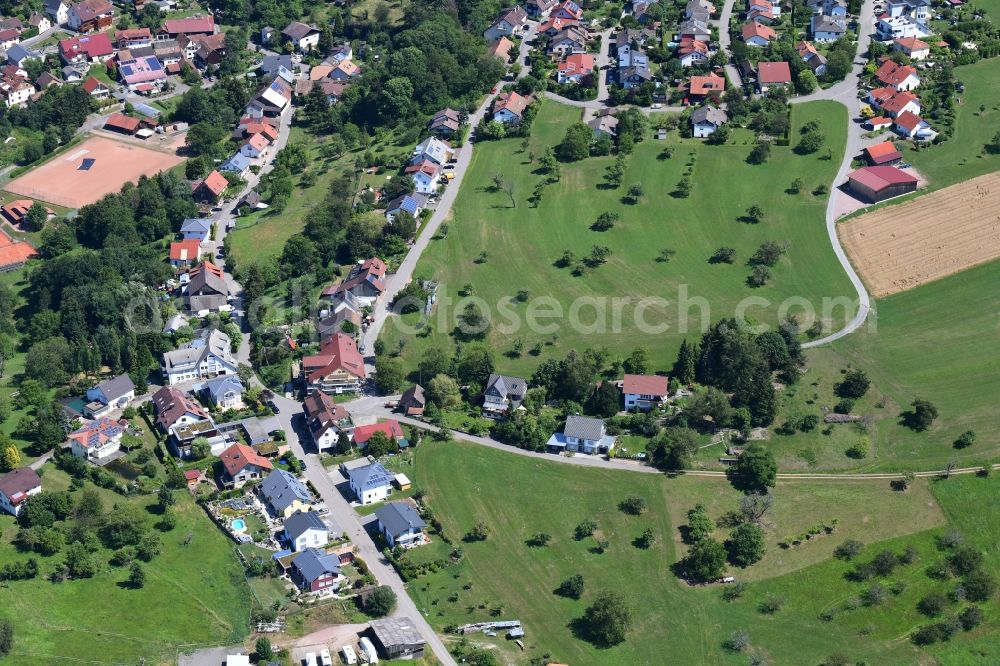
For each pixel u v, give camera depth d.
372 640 190.75
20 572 197.88
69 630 187.88
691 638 196.12
